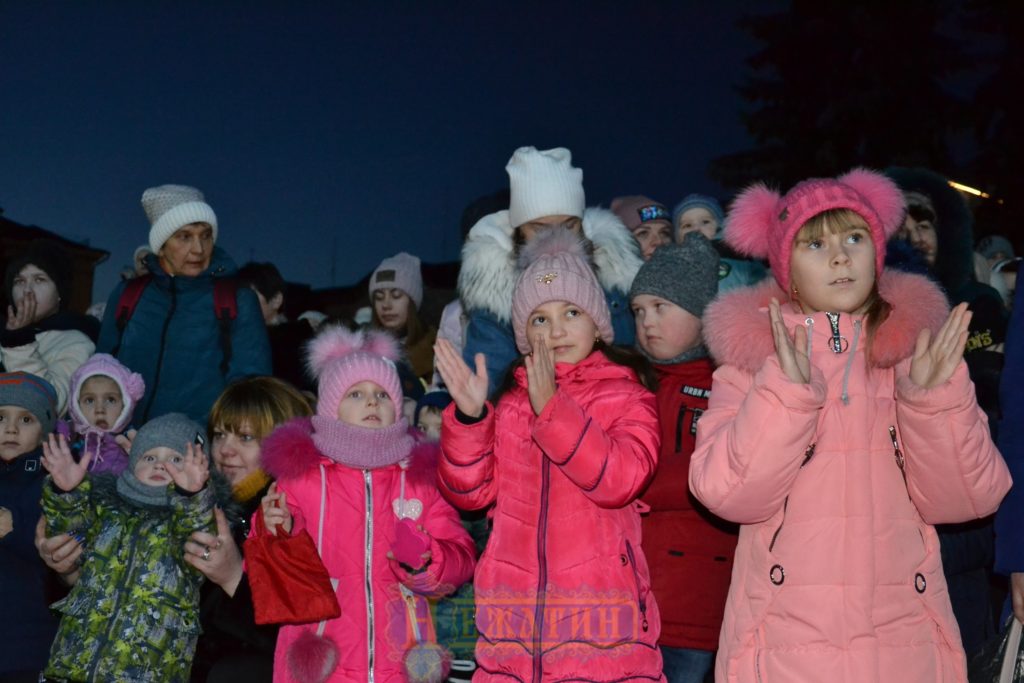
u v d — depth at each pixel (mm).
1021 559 3199
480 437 3408
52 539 4062
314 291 12867
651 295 3902
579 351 3672
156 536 3984
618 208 6234
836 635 2949
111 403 4965
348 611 3738
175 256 5543
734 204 3369
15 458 4609
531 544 3387
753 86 21891
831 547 2990
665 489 3658
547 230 3984
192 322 5430
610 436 3363
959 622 3730
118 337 5441
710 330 3264
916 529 3051
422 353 6879
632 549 3381
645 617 3328
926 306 3061
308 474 3875
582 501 3387
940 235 4395
